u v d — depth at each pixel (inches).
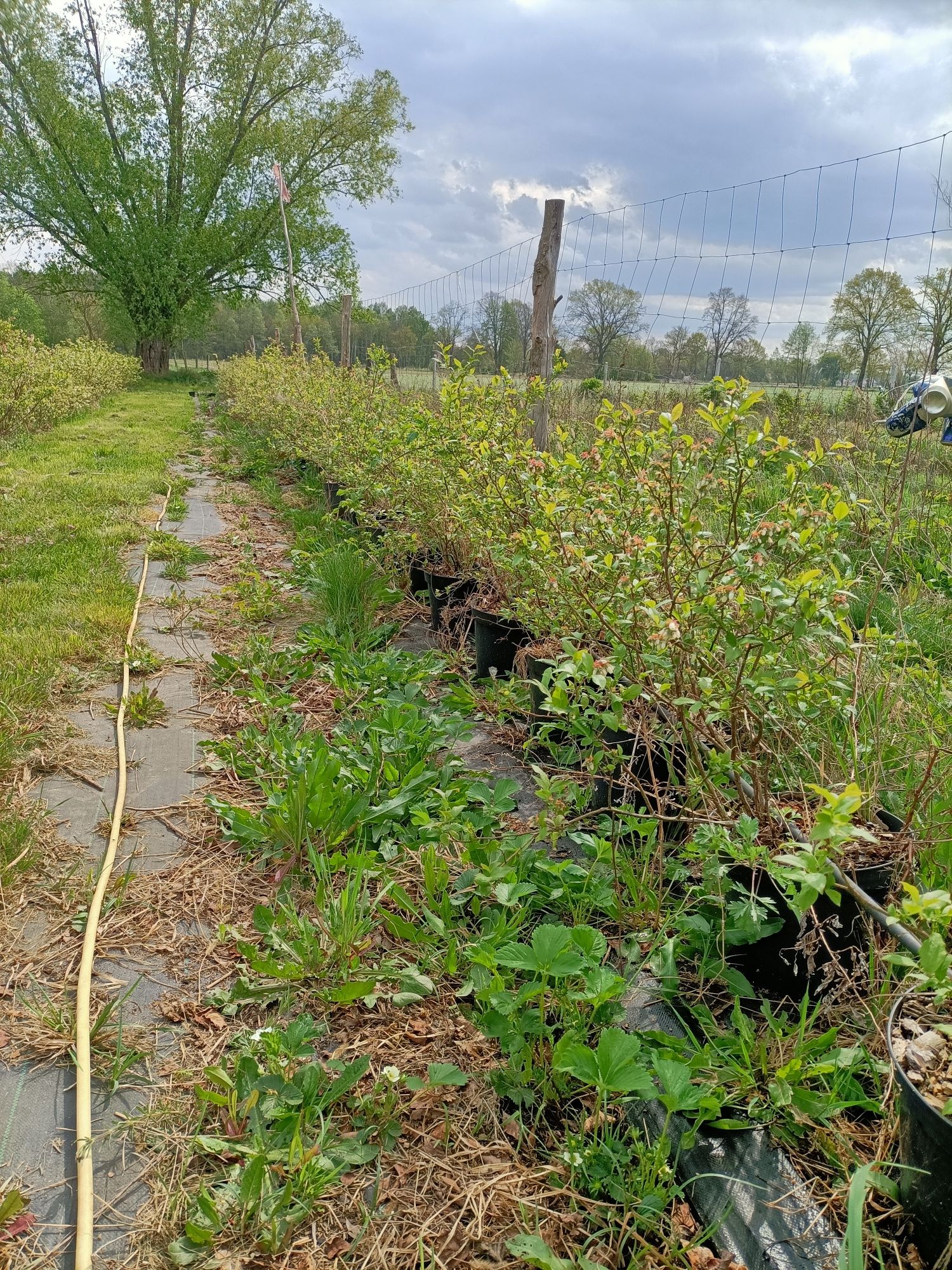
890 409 252.8
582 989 80.3
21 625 174.2
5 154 984.3
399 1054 77.2
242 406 559.8
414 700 142.6
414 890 98.9
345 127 1050.1
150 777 126.0
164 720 144.1
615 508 108.1
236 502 322.3
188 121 1026.1
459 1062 76.7
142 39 983.6
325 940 90.4
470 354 223.1
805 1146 67.5
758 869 87.0
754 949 88.0
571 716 91.2
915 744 106.0
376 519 225.9
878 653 114.1
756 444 90.0
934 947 51.3
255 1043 76.3
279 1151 65.8
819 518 86.6
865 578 155.4
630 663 98.7
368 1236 61.4
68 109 986.1
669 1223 61.7
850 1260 46.8
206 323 1167.0
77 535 248.7
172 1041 78.9
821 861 58.7
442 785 117.3
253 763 127.6
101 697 151.3
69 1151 68.2
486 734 141.3
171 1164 66.6
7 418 433.7
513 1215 63.1
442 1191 64.9
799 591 80.3
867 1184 58.6
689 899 93.4
